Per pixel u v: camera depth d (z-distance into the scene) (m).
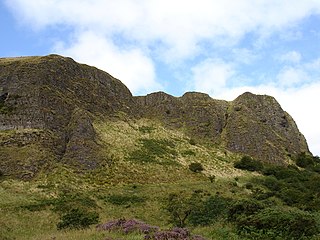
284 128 124.00
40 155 71.56
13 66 96.25
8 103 85.12
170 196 59.84
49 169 69.94
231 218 27.44
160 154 88.19
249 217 23.80
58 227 40.84
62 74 99.56
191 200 55.72
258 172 89.81
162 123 113.62
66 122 86.25
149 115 118.94
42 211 50.78
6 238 34.03
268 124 121.50
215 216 44.69
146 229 23.00
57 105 87.81
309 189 77.12
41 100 85.31
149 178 74.19
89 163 75.06
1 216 46.47
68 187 64.38
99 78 114.38
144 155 85.44
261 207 27.69
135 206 57.50
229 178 80.50
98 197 61.22
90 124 86.88
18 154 70.69
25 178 65.62
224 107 124.81
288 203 62.38
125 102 116.38
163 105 120.94
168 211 52.66
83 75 108.62
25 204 53.22
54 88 92.88
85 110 96.62
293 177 86.25
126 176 73.56
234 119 115.81
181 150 94.81
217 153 99.19
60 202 55.28
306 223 22.06
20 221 46.38
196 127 112.19
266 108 126.44
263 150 103.31
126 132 97.50
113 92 115.56
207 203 52.88
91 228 26.53
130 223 24.55
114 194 63.28
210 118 115.69
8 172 66.50
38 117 81.44
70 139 81.31
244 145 104.94
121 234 22.53
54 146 77.31
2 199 54.75
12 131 77.62
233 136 108.44
